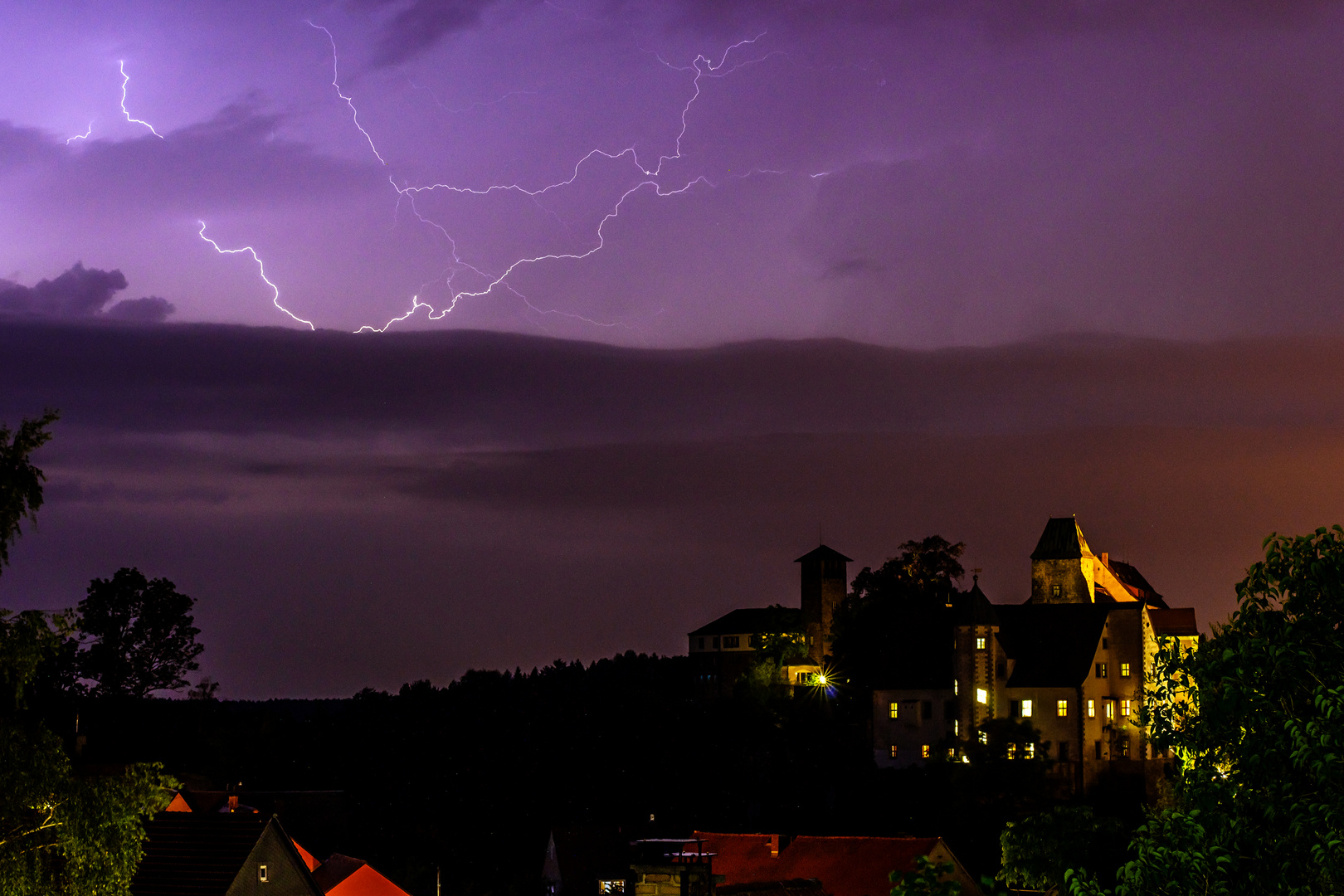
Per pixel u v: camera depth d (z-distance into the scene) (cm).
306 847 8838
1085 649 11538
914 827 10425
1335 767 2330
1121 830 6900
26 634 3991
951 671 11800
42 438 4075
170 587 11738
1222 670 2611
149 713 11500
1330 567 2564
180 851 5481
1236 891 2442
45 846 3866
